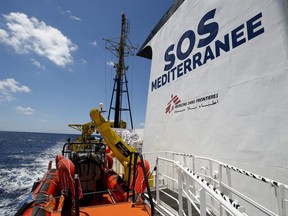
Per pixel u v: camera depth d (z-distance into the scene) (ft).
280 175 11.16
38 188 16.46
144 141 29.14
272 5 12.89
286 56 11.62
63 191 13.42
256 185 12.49
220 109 16.11
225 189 12.75
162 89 26.23
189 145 19.31
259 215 12.20
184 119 20.62
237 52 15.16
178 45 23.81
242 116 14.01
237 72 14.93
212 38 18.13
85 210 13.02
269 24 12.93
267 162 11.93
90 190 18.76
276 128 11.68
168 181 21.74
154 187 21.01
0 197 55.42
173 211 13.91
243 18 15.05
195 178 9.14
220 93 16.31
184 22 23.22
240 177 13.61
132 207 13.57
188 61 21.33
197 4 21.16
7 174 83.10
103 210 13.02
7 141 302.04
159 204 15.25
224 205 6.28
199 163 17.67
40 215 12.06
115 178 19.81
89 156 19.34
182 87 21.74
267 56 12.78
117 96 65.31
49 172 20.86
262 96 12.76
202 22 19.89
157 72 28.37
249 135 13.30
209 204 14.90
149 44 33.76
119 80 65.92
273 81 12.18
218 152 15.71
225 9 17.10
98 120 19.92
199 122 18.34
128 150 19.43
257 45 13.57
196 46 20.30
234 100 14.88
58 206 15.48
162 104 25.58
